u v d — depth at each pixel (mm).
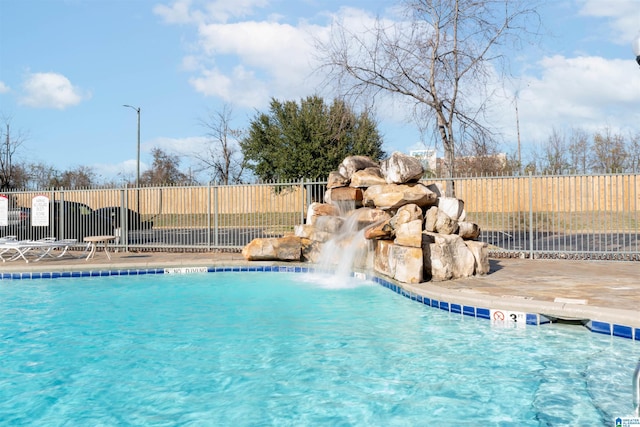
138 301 7969
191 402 3801
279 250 11234
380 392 3934
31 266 10945
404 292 7742
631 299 6062
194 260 11844
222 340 5562
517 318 5863
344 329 5941
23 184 34125
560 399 3674
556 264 10484
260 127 29219
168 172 41125
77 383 4254
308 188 13164
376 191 10102
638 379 2861
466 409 3559
